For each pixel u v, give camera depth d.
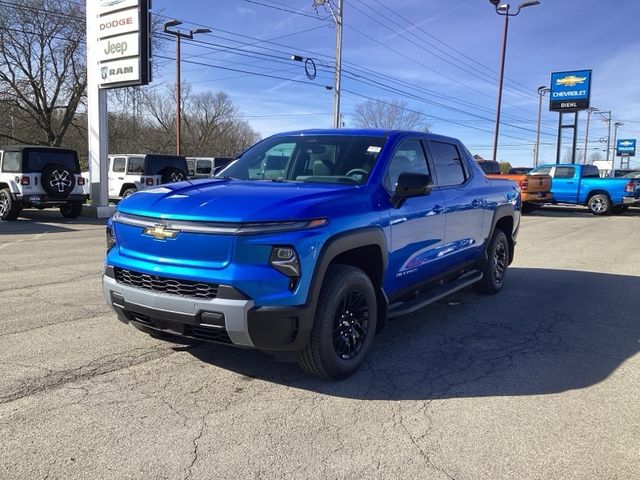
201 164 26.11
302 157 4.90
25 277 7.53
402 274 4.73
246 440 3.18
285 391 3.87
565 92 38.53
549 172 22.58
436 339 5.16
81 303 6.05
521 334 5.36
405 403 3.74
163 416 3.44
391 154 4.73
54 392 3.73
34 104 32.22
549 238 13.56
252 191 3.92
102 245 10.94
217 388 3.88
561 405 3.76
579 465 3.01
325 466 2.94
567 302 6.71
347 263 4.29
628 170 31.34
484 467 2.97
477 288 7.07
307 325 3.61
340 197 3.96
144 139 57.44
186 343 4.55
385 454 3.08
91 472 2.81
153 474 2.81
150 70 16.64
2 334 4.91
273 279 3.46
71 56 31.19
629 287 7.61
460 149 6.25
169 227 3.63
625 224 17.59
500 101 30.48
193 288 3.55
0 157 15.84
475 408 3.68
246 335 3.46
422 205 4.91
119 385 3.88
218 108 67.88
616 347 5.00
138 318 3.92
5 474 2.77
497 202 6.79
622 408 3.73
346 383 4.05
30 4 29.25
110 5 16.75
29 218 16.78
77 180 16.39
